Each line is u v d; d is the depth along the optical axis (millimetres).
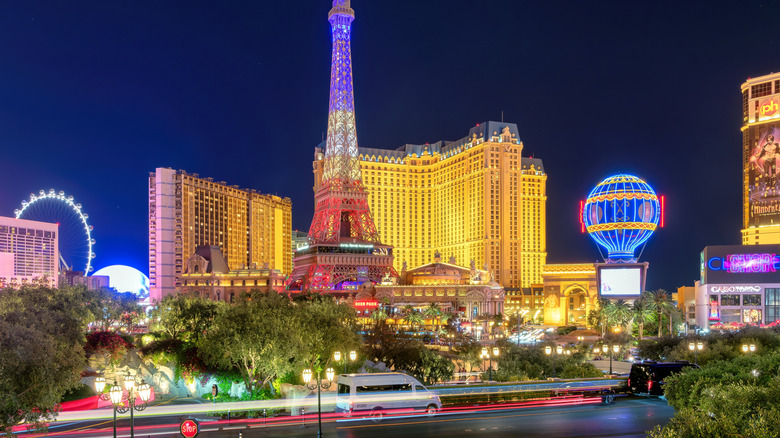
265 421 56469
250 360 74812
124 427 58688
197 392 87562
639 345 121938
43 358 49094
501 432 48125
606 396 62406
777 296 195125
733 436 29234
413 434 47812
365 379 55781
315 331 83312
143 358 99625
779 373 39750
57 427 60250
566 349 121375
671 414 55656
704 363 89938
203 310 113375
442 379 96625
